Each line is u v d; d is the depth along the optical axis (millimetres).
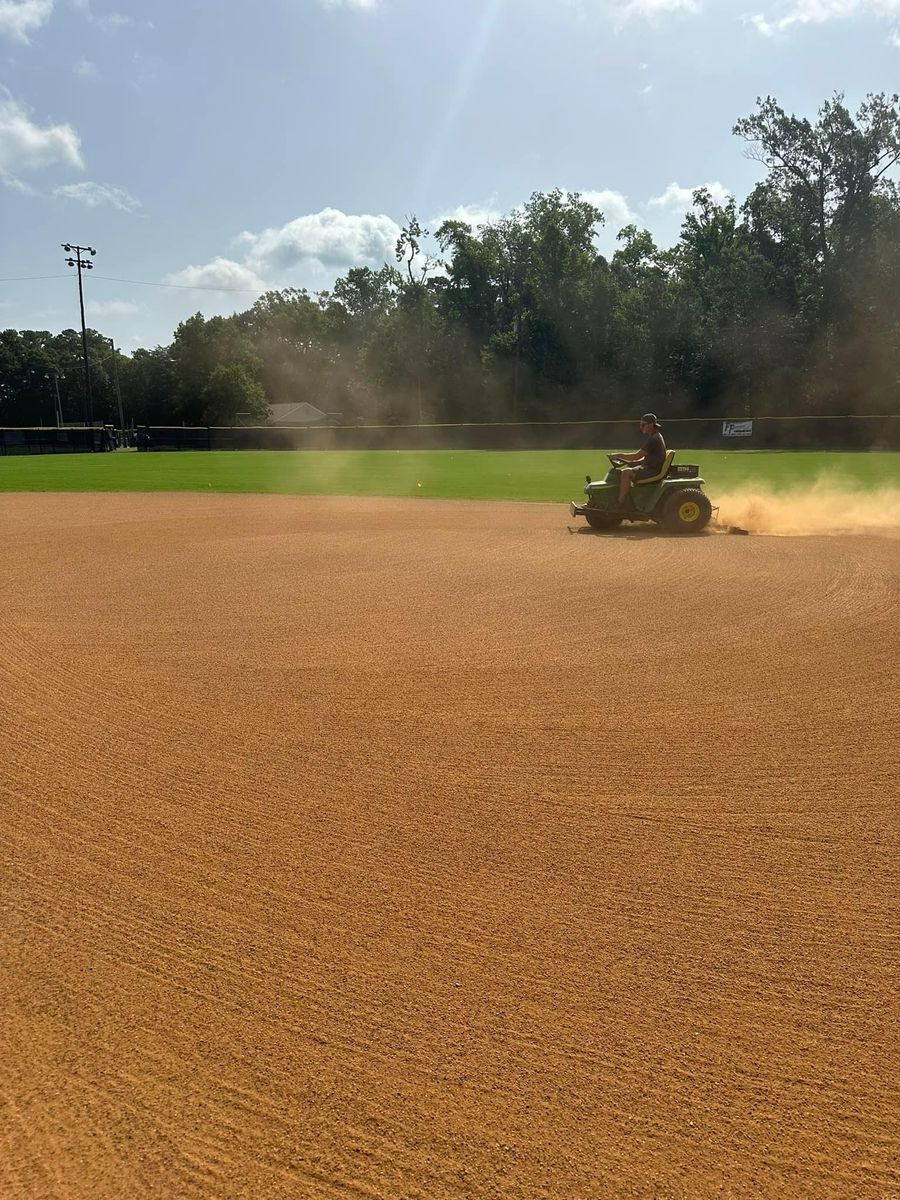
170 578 10039
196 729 5316
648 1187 2199
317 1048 2672
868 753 4906
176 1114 2432
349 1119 2412
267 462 36156
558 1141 2338
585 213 66562
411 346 71938
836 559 10812
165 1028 2764
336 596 8953
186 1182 2221
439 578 9859
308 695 5898
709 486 21141
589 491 13188
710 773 4645
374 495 20078
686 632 7473
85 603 8773
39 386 105875
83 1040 2713
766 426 44375
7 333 108375
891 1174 2240
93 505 18656
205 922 3340
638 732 5215
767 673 6344
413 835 3992
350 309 107375
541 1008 2850
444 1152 2305
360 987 2955
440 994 2918
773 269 54375
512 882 3604
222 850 3877
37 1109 2451
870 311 52500
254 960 3105
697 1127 2383
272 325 108625
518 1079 2547
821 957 3117
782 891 3539
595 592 9055
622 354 63375
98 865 3762
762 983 2977
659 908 3418
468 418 70625
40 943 3213
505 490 21141
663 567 10383
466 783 4531
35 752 4996
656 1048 2672
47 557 11688
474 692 5934
